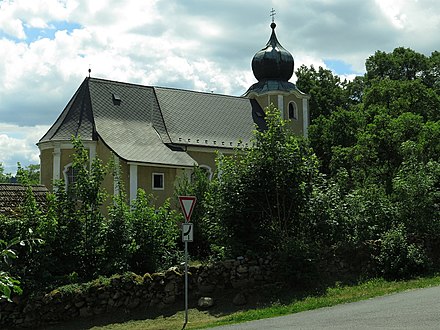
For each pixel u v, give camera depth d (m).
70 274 18.58
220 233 20.81
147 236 20.75
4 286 6.64
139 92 49.47
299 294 18.28
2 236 18.16
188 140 48.56
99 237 19.91
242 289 18.86
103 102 46.28
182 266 19.16
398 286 18.30
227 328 13.52
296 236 20.61
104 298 17.81
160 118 49.09
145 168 41.44
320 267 19.97
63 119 44.84
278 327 12.38
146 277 18.41
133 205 21.67
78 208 20.02
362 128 50.09
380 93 49.91
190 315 17.41
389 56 63.09
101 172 20.44
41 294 17.34
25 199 19.95
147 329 16.05
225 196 20.64
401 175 24.64
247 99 58.38
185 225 16.81
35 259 18.30
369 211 22.72
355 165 39.19
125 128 45.56
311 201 21.00
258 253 19.95
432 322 10.85
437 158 34.12
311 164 21.47
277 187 20.59
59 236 19.27
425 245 22.47
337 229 21.14
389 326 10.80
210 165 49.44
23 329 16.88
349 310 14.09
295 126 58.94
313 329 11.38
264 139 21.14
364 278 20.05
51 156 43.38
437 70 62.19
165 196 42.09
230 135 52.44
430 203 23.17
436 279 19.12
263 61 59.69
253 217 20.72
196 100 53.50
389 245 20.67
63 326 17.03
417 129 37.03
